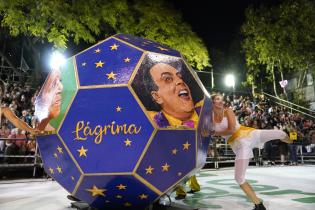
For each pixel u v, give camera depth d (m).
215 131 5.09
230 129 5.00
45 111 4.52
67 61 4.71
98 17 14.22
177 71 4.48
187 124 4.28
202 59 18.75
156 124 4.05
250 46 23.02
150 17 16.33
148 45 4.71
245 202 5.70
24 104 12.66
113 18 14.77
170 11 17.27
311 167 12.77
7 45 18.28
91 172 4.08
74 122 4.17
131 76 4.18
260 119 14.86
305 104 22.80
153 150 4.05
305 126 16.89
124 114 4.06
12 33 12.85
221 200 5.90
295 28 21.14
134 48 4.50
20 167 10.62
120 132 4.03
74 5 13.65
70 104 4.23
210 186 7.74
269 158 14.17
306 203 5.58
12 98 12.70
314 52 21.42
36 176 10.71
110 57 4.45
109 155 4.04
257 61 23.02
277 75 26.20
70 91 4.30
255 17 22.36
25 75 17.47
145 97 4.12
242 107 16.59
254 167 12.95
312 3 20.81
